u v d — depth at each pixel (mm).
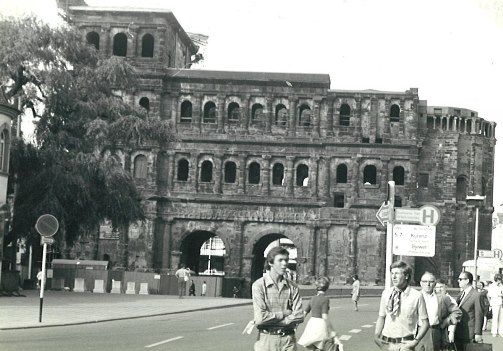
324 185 108188
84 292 70875
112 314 43344
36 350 25531
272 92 109562
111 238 105750
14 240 66562
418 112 113500
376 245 105125
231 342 29344
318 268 105875
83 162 66062
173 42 115750
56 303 50812
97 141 67750
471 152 116250
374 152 108125
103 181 68188
